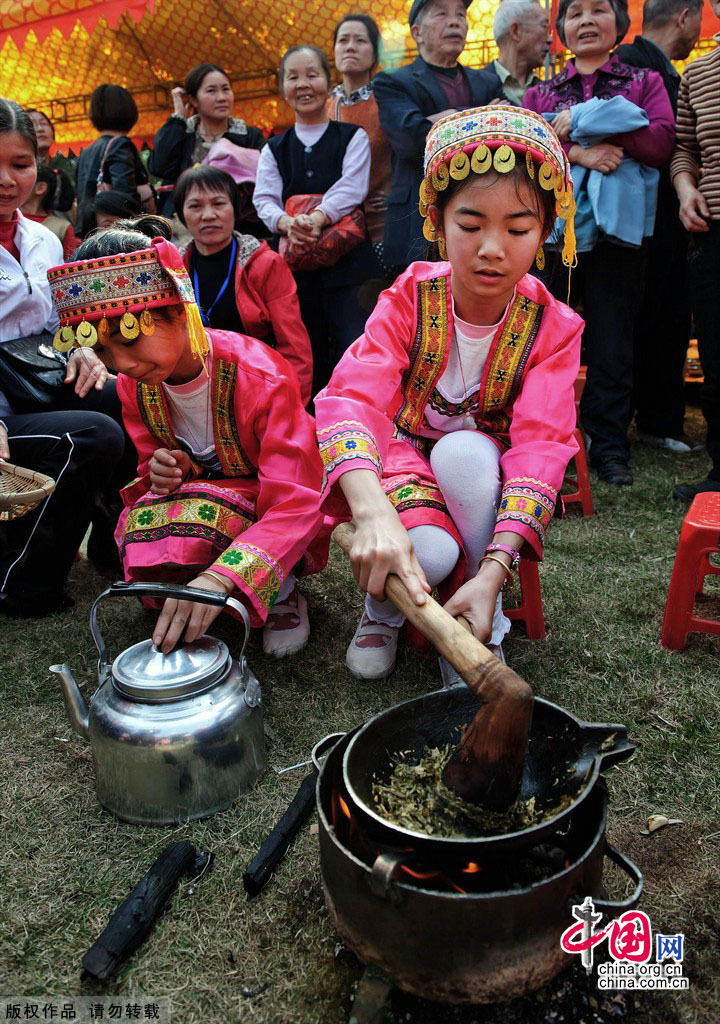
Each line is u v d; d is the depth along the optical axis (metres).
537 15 3.86
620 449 3.52
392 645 2.03
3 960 1.28
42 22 5.51
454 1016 1.14
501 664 1.12
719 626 2.03
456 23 3.38
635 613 2.29
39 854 1.49
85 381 2.27
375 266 3.84
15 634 2.36
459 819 1.20
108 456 2.36
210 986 1.22
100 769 1.57
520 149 1.43
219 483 2.07
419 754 1.39
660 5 3.74
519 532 1.54
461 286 1.65
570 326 1.78
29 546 2.34
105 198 3.94
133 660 1.59
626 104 3.12
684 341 3.87
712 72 2.91
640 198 3.23
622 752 1.19
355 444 1.49
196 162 4.15
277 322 3.10
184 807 1.54
